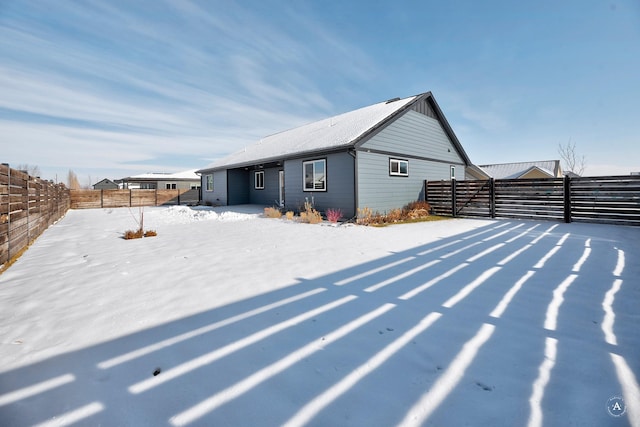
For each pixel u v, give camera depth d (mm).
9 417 1451
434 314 2629
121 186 51406
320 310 2736
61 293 3268
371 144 10930
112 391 1649
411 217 11391
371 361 1913
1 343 2182
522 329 2328
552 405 1499
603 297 2982
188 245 6105
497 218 11547
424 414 1452
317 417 1438
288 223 10133
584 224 9320
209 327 2418
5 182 4691
